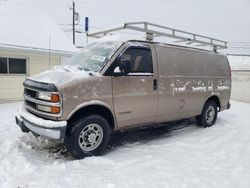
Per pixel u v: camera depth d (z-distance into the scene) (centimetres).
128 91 482
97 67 464
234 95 1527
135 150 490
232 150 486
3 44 1125
